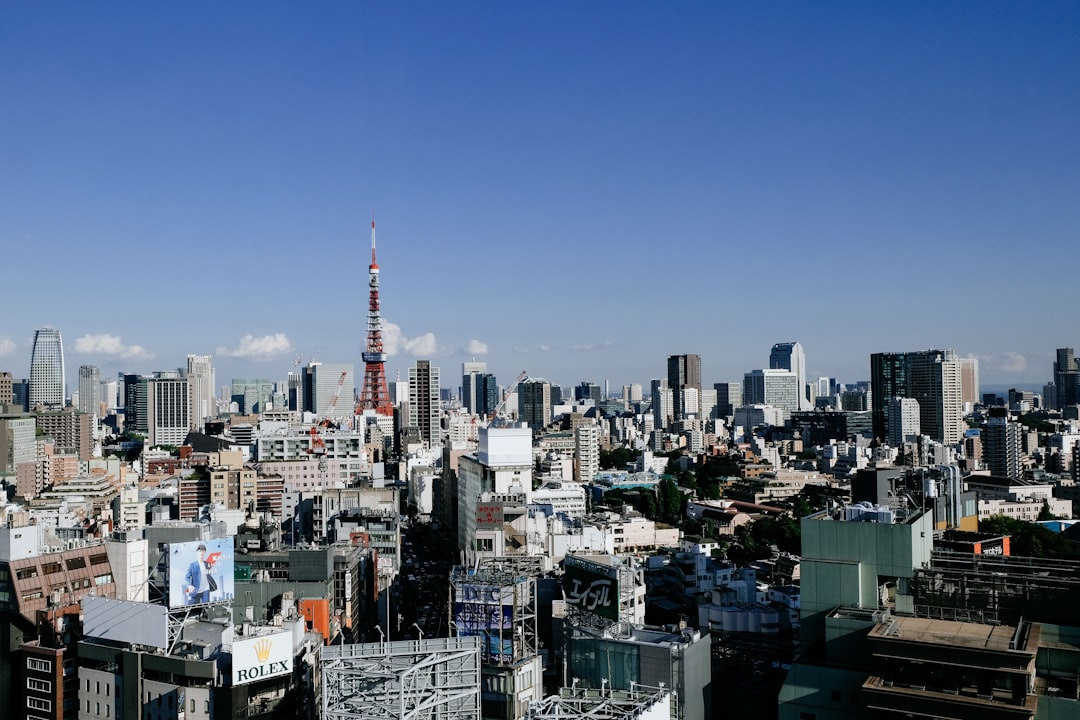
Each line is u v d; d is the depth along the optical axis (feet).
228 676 553.23
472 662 532.32
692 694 572.51
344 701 510.58
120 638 593.01
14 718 640.58
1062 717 444.96
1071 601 509.76
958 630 493.36
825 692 514.68
